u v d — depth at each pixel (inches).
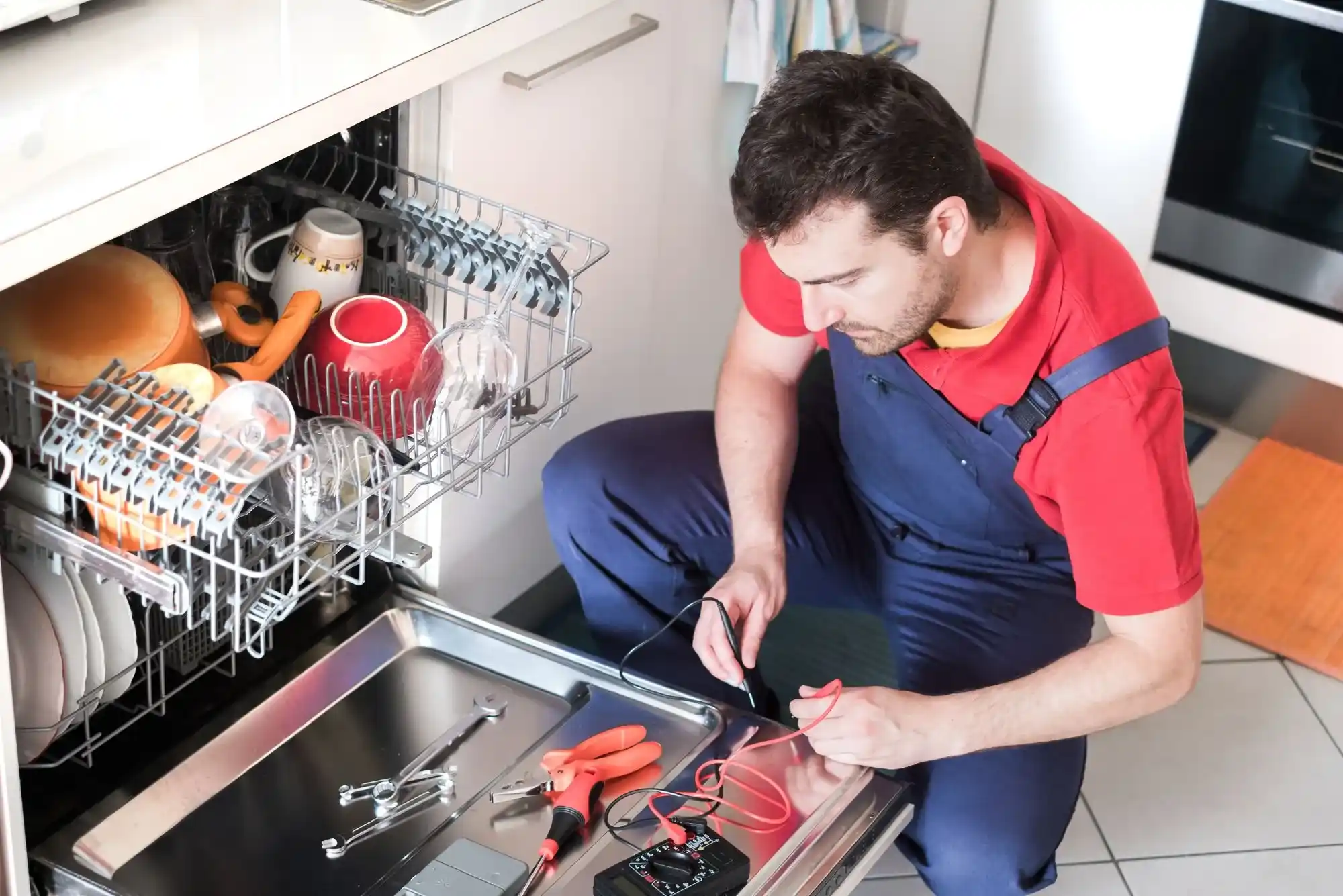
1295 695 77.9
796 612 79.5
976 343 53.2
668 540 65.8
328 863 51.6
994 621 62.0
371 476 47.5
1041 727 53.1
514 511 68.7
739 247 80.4
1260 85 83.7
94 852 50.6
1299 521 89.6
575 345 66.0
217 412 41.3
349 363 50.7
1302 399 94.6
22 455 45.6
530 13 54.0
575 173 62.9
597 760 54.0
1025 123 93.6
